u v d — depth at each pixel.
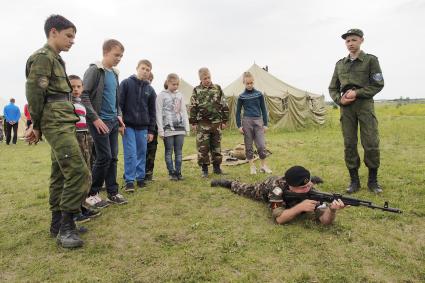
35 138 3.10
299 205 3.38
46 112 3.02
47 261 2.89
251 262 2.75
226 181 4.98
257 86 16.39
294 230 3.35
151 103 5.30
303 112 16.48
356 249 2.93
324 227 3.38
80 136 3.85
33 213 4.29
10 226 3.81
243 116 6.20
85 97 3.86
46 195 5.12
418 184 4.79
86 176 3.15
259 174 6.02
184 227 3.56
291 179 3.45
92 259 2.91
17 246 3.22
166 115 5.55
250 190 4.41
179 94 5.70
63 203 3.09
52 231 3.42
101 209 4.16
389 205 3.94
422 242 3.05
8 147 13.18
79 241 3.12
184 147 10.98
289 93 16.03
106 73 4.21
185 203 4.36
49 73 2.98
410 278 2.48
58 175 3.36
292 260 2.77
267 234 3.29
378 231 3.28
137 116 4.97
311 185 3.56
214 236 3.30
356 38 4.43
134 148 5.00
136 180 5.38
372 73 4.39
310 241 3.09
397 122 17.66
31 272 2.73
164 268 2.72
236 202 4.32
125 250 3.07
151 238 3.32
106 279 2.58
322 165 6.57
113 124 4.32
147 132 5.29
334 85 4.86
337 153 8.00
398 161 6.60
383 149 8.34
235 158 7.62
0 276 2.70
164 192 4.91
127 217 3.89
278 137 12.87
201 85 5.93
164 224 3.65
